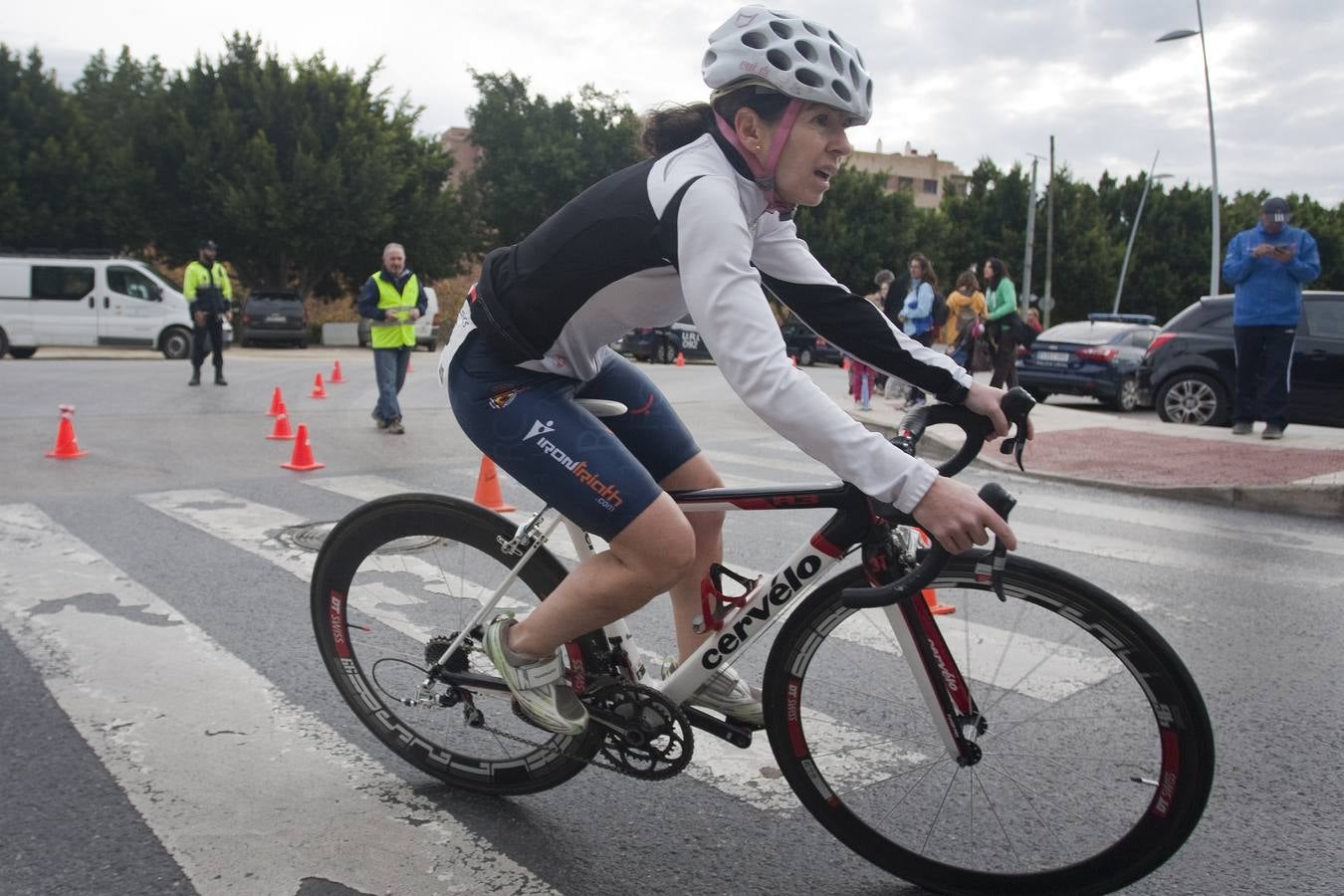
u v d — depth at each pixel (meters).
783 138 2.12
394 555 2.86
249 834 2.61
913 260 12.24
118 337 21.84
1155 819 2.20
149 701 3.40
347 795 2.82
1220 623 4.49
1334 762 3.13
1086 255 50.19
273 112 32.16
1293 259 9.44
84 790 2.81
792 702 2.46
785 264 2.34
